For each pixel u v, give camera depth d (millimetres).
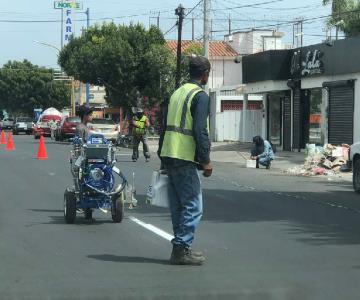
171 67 46062
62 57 53250
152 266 8688
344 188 19234
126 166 25594
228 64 66375
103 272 8344
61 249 9844
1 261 9000
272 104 38344
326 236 11109
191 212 8562
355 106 29094
